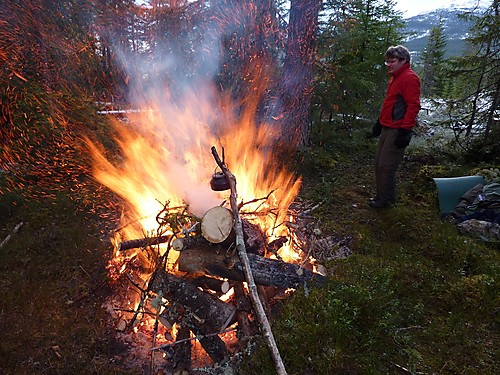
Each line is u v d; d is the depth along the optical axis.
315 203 5.29
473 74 7.12
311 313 2.70
